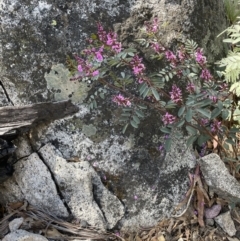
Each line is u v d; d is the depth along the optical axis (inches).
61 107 21.7
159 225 22.8
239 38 22.4
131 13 21.8
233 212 23.5
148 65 22.0
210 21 24.8
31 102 21.9
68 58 20.5
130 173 22.5
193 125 22.3
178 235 22.6
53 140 22.1
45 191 22.0
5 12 21.1
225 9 28.4
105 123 22.0
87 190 21.7
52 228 21.6
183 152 23.1
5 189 22.6
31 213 22.0
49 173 22.0
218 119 24.1
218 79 25.3
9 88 21.9
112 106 21.9
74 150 22.1
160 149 22.7
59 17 21.2
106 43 19.9
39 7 21.1
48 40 21.3
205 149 23.7
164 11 22.4
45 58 21.5
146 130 22.4
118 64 20.2
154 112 22.3
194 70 21.1
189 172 23.4
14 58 21.5
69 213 22.0
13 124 20.8
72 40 21.4
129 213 22.6
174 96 20.3
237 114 24.1
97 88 21.8
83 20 21.4
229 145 24.1
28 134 22.0
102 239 21.8
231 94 22.9
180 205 23.1
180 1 22.8
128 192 22.5
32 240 20.5
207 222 23.1
